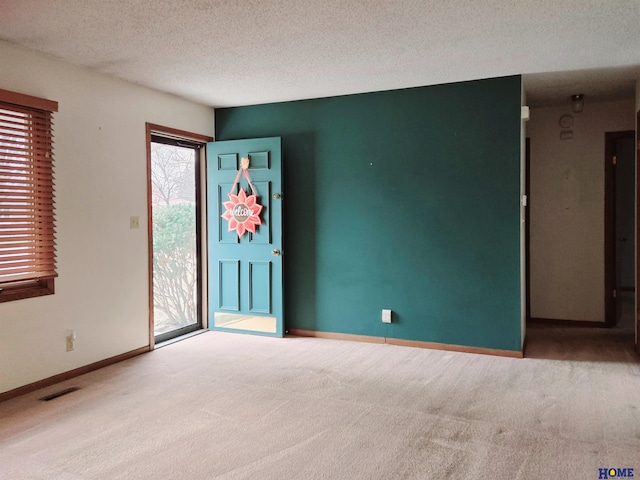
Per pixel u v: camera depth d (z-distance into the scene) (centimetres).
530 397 329
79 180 385
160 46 340
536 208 566
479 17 292
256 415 304
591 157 543
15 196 337
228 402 326
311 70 399
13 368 338
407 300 465
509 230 426
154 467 243
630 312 627
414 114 456
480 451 256
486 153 431
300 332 513
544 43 338
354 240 485
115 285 419
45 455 256
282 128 513
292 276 514
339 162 489
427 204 454
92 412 311
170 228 514
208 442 269
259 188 505
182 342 486
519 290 424
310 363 411
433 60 375
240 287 519
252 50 348
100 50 347
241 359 425
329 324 499
